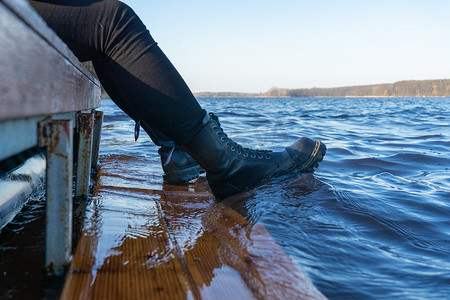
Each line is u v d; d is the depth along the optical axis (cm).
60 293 87
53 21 130
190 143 172
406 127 870
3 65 56
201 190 222
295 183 211
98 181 219
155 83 145
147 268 104
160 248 121
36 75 71
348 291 108
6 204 132
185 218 161
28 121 74
